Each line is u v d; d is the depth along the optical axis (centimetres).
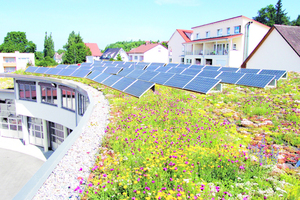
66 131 1783
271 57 2573
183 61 4719
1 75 1934
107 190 449
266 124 868
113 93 1388
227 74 1384
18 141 2166
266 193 445
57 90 1666
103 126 827
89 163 568
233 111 1030
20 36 10244
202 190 441
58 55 12488
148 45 6575
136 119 873
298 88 1482
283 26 2506
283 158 609
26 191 444
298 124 852
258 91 1438
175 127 815
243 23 3409
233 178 511
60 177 507
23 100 1975
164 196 408
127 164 557
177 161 534
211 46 3972
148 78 1358
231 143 685
